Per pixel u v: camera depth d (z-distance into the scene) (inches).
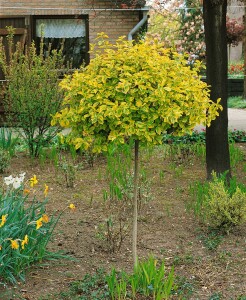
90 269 238.4
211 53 367.2
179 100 208.8
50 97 434.3
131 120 204.8
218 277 233.0
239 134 558.3
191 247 266.5
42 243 239.1
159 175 398.6
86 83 208.8
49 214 310.8
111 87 206.4
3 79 601.9
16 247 201.2
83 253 255.1
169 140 502.3
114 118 202.8
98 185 372.2
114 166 390.9
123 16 665.0
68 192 355.9
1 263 216.5
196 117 213.6
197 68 228.8
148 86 203.9
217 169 372.2
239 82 1184.2
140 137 208.1
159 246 266.8
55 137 495.5
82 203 332.2
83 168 417.1
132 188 325.1
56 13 662.5
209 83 369.1
